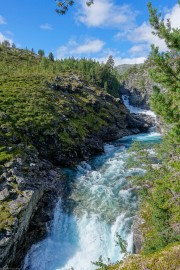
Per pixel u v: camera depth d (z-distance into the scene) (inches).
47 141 1530.5
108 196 1110.4
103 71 4699.8
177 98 449.4
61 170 1417.3
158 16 436.1
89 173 1398.9
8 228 714.2
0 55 4722.0
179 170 625.9
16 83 2281.0
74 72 4175.7
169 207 690.2
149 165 969.5
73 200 1090.7
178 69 457.4
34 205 919.0
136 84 5999.0
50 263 821.2
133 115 3710.6
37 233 891.4
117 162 1576.0
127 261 494.6
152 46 454.9
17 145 1285.7
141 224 804.6
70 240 910.4
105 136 2364.7
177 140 452.4
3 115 1470.2
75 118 2118.6
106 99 3248.0
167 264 446.6
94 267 795.4
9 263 711.7
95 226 935.7
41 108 1815.9
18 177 956.6
